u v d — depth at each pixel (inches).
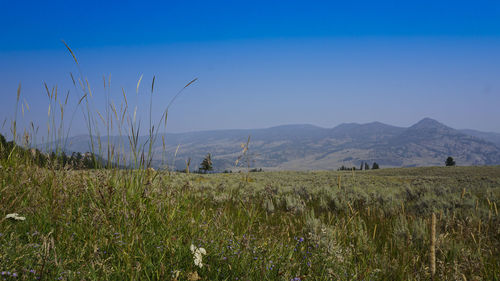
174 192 138.9
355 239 161.9
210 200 219.3
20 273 79.3
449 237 178.2
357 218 211.3
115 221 110.9
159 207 124.9
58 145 137.6
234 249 111.6
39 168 150.0
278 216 216.8
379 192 444.8
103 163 131.4
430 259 88.1
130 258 90.2
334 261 117.5
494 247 165.6
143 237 106.7
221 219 144.1
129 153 129.3
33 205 118.7
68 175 132.9
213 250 109.0
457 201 304.5
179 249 101.2
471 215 240.4
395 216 255.6
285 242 138.9
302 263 114.7
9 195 118.6
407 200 400.2
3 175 140.1
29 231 104.6
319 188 469.7
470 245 165.9
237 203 197.8
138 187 128.9
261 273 95.6
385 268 131.9
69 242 96.6
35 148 148.9
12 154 162.6
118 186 127.6
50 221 110.8
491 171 2423.7
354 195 357.7
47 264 83.5
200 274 97.3
